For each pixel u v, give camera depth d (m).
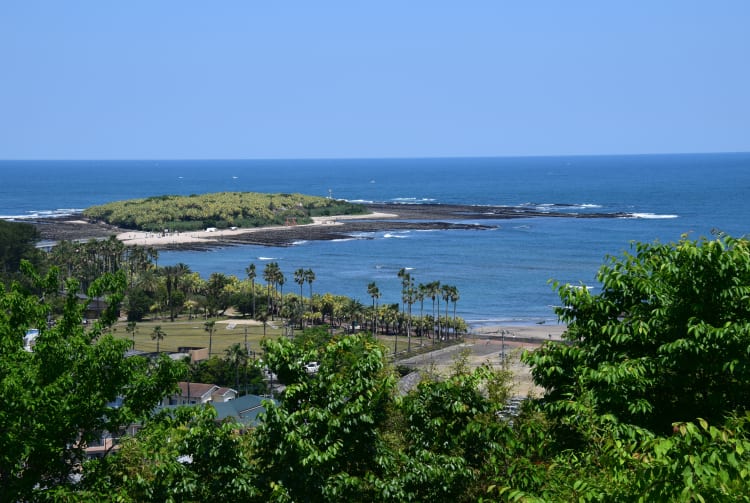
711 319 19.78
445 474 19.38
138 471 20.41
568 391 20.84
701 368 19.11
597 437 16.52
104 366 22.31
